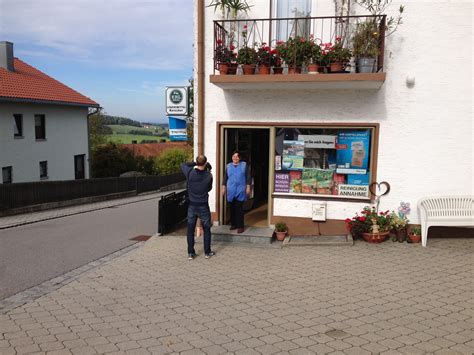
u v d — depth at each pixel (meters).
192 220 7.75
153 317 5.38
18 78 26.53
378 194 8.61
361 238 8.66
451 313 5.28
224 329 4.99
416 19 8.16
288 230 9.09
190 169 7.73
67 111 28.95
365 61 8.02
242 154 10.77
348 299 5.78
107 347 4.60
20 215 16.08
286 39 9.10
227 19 9.02
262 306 5.63
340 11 8.53
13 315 5.53
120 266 7.57
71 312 5.59
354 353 4.36
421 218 8.12
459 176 8.32
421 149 8.38
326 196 8.85
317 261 7.43
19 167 24.28
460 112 8.20
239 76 8.27
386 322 5.07
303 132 9.01
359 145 8.73
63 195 19.58
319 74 7.89
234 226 9.06
